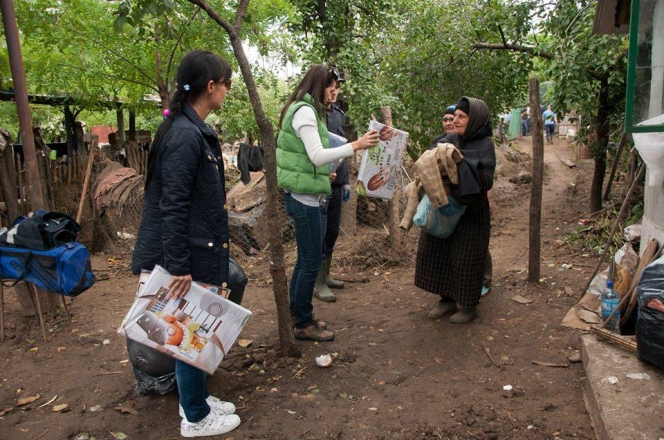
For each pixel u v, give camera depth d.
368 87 7.64
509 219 8.58
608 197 8.80
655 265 3.04
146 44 8.71
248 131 12.07
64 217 4.25
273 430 2.86
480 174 3.66
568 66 6.91
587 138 8.62
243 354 3.76
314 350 3.81
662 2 2.88
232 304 2.61
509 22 8.05
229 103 11.28
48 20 8.42
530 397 3.12
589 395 2.99
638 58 2.95
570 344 3.72
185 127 2.43
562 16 7.54
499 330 4.02
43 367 3.71
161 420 2.98
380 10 8.18
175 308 2.51
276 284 3.55
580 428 2.80
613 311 3.52
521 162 14.78
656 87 3.11
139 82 10.34
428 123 8.80
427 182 3.61
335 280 5.28
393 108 7.91
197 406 2.75
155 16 3.13
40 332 4.32
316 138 3.40
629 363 3.05
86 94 10.73
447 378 3.38
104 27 8.94
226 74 2.57
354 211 6.63
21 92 4.47
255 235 6.51
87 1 8.70
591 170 13.02
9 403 3.24
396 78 8.72
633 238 5.02
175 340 2.54
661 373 2.92
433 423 2.91
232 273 3.35
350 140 7.94
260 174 7.34
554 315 4.25
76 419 3.02
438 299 4.77
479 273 3.99
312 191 3.55
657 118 3.05
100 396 3.27
